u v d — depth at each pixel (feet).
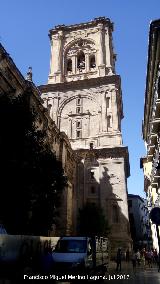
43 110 133.90
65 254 52.90
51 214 64.18
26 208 59.00
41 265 50.14
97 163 188.14
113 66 232.94
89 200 179.32
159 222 36.94
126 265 118.73
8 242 48.42
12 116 56.59
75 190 180.75
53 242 67.31
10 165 53.83
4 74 98.07
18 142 55.98
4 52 97.96
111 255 158.51
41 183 60.44
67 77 228.63
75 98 213.66
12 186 53.83
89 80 213.66
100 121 201.36
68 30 247.91
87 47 235.40
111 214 171.73
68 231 154.71
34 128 63.72
